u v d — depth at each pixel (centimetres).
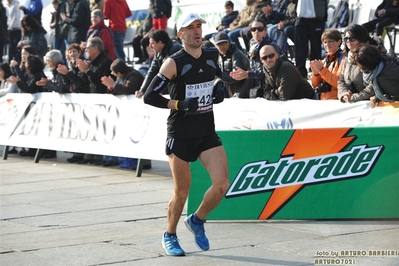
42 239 1589
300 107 2059
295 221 1725
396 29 2758
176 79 1384
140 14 3897
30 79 2952
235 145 1733
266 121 2138
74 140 2733
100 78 2678
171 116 1405
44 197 2127
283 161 1730
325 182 1725
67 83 2794
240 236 1576
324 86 2170
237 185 1731
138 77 2531
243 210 1731
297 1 2864
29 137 2941
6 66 3166
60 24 3559
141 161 2480
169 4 3425
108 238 1586
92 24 3272
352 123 1944
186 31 1370
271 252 1426
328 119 1998
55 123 2828
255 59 2373
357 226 1658
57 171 2655
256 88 2238
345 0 3005
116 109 2564
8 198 2123
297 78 2120
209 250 1455
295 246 1470
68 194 2167
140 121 2473
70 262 1380
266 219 1734
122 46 3619
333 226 1661
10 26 4003
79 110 2720
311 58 2788
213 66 1404
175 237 1431
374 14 2892
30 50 3014
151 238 1577
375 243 1485
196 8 3575
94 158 2802
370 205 1719
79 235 1622
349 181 1723
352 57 1986
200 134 1389
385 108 1872
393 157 1714
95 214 1862
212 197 1386
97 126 2638
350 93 1989
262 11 3041
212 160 1387
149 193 2164
